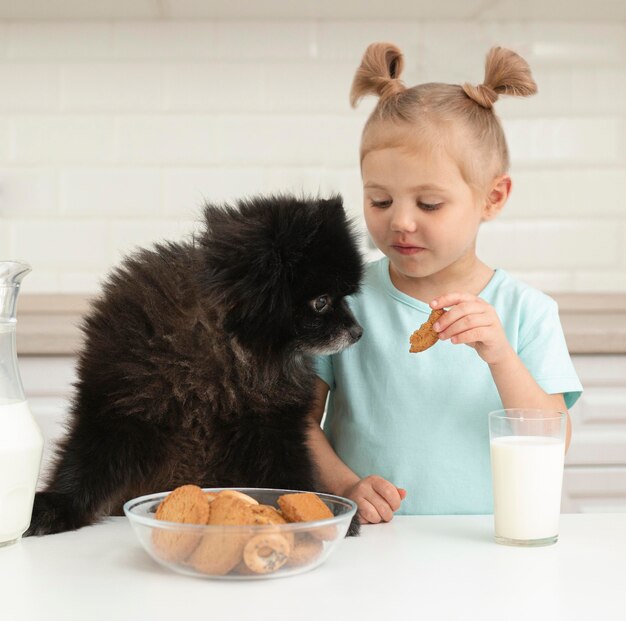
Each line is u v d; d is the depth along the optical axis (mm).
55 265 3016
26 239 3008
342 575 892
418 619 768
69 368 2385
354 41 3006
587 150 3062
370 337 1615
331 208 1375
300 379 1382
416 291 1632
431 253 1437
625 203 3078
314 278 1326
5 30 2949
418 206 1423
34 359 2385
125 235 3020
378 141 1438
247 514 889
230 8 2869
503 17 3000
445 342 1580
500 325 1266
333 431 1650
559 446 1021
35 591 842
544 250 3084
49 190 3002
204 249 1294
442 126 1407
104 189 3008
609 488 2465
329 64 3010
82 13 2900
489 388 1553
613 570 912
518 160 3064
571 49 3035
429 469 1538
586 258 3090
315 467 1363
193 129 3006
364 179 1482
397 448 1555
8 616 775
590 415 2441
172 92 2994
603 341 2387
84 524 1153
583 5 2875
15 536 1009
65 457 1218
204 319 1306
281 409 1339
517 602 812
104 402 1236
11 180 2992
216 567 856
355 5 2855
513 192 3078
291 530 867
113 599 818
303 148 3027
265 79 3002
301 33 2996
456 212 1419
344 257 1341
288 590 845
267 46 2996
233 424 1317
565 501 2471
